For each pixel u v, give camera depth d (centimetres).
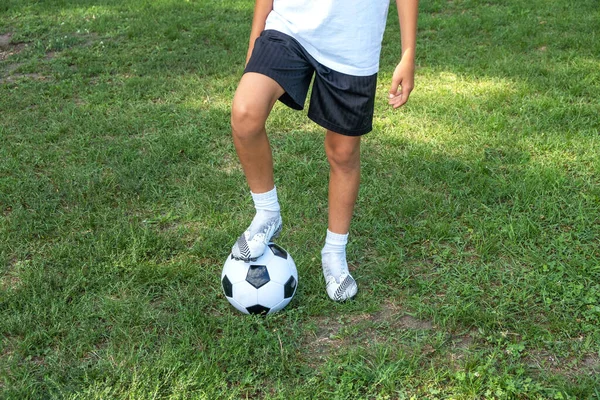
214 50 677
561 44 646
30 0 905
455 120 479
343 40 238
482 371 236
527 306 280
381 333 267
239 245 260
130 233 335
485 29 723
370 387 232
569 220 343
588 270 299
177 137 453
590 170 399
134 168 407
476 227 342
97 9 855
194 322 269
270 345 253
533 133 448
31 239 338
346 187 273
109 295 290
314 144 445
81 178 395
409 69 243
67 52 671
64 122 487
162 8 851
